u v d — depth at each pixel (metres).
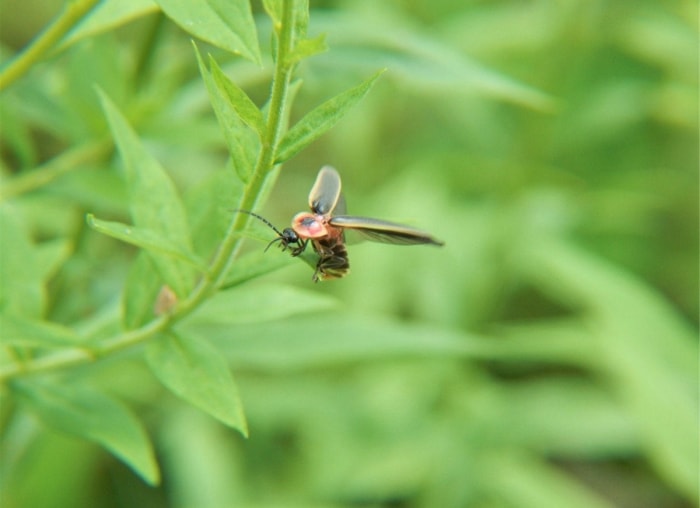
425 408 0.58
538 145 0.62
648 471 0.64
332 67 0.34
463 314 0.60
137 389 0.55
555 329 0.64
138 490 0.58
